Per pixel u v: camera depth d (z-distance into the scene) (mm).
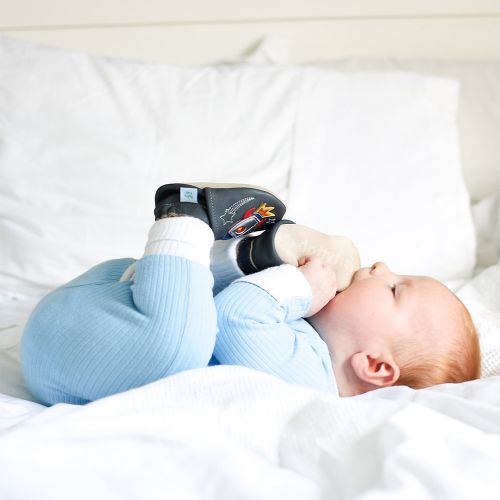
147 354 940
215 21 2031
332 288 1155
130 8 1987
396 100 1793
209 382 911
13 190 1577
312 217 1671
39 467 729
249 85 1761
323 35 2088
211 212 1021
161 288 952
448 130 1811
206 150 1679
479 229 1868
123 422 800
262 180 1677
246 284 1075
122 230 1581
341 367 1169
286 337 1072
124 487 725
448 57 2148
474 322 1374
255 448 829
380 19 2094
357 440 805
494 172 1949
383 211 1693
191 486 729
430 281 1228
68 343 958
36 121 1630
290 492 723
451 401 942
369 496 671
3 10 1938
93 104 1667
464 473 746
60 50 1711
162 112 1688
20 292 1518
